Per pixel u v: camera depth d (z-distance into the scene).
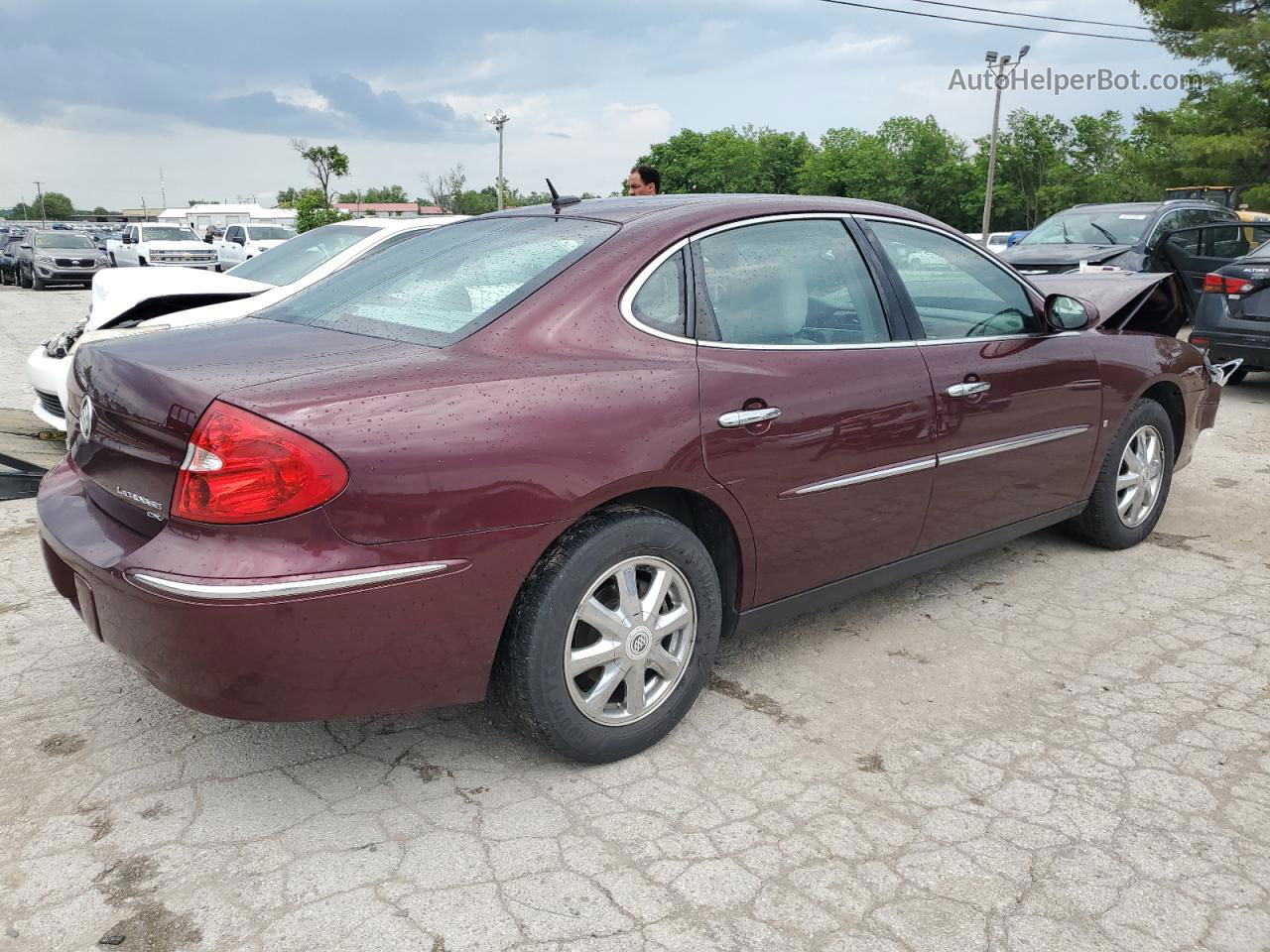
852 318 3.36
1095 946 2.18
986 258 3.94
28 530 4.85
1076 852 2.49
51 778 2.75
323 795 2.70
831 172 78.44
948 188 74.88
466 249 3.20
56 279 25.08
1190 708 3.24
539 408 2.54
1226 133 31.69
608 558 2.67
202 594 2.19
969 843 2.53
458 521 2.39
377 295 3.09
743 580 3.09
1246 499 5.66
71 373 2.96
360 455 2.27
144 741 2.95
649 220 3.05
